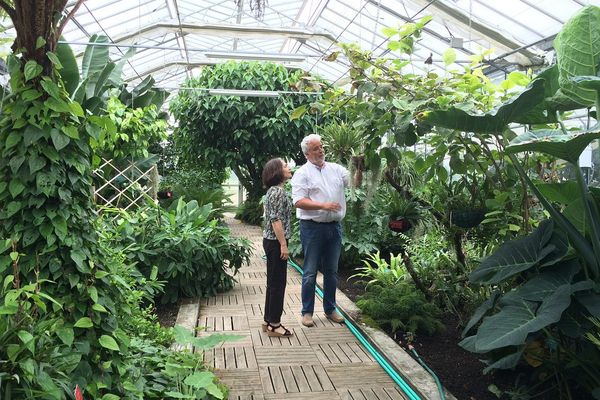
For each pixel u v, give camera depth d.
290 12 9.62
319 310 4.86
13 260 2.05
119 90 7.66
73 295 2.17
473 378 3.21
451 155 4.06
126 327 2.85
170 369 2.61
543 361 2.90
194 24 8.46
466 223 3.95
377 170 4.32
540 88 2.61
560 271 2.75
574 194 2.96
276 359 3.61
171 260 4.98
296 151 11.80
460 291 4.34
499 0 6.09
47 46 2.20
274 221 3.98
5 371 1.59
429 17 3.64
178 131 12.41
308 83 4.45
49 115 2.15
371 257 6.48
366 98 4.15
